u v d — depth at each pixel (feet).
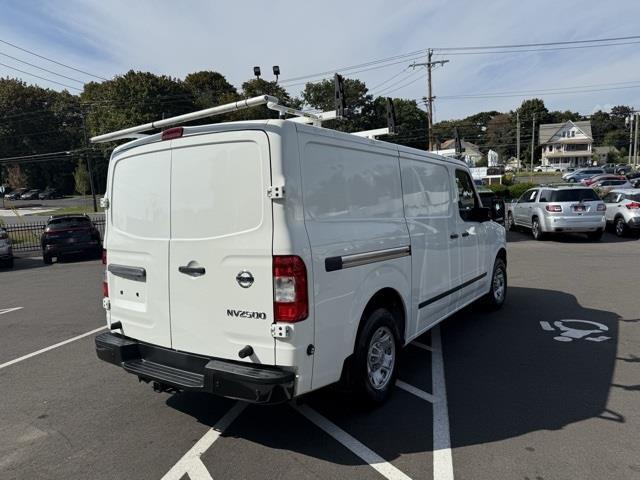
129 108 166.71
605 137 355.56
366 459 10.17
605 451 10.15
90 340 20.04
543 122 352.08
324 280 10.16
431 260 15.26
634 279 28.78
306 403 13.04
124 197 12.49
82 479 9.77
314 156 10.44
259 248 9.69
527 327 19.65
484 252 20.22
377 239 12.15
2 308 27.37
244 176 9.96
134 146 12.06
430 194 15.70
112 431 11.85
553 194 47.98
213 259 10.37
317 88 201.16
